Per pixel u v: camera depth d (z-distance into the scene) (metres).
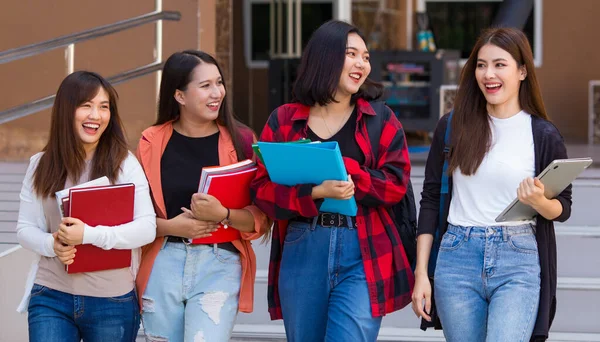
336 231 4.28
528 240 4.12
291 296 4.36
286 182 4.23
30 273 4.32
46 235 4.15
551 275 4.15
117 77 7.72
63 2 9.95
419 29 13.59
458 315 4.16
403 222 4.50
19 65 10.02
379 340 5.97
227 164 4.51
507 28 4.23
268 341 6.05
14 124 10.02
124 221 4.18
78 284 4.18
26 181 4.32
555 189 4.05
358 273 4.29
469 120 4.24
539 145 4.14
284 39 12.92
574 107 14.54
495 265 4.09
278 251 4.54
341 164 4.00
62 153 4.23
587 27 14.44
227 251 4.45
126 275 4.29
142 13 9.90
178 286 4.38
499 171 4.14
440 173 4.41
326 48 4.27
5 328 5.40
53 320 4.18
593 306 6.18
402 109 12.52
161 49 8.11
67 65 7.63
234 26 14.98
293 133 4.41
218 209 4.25
